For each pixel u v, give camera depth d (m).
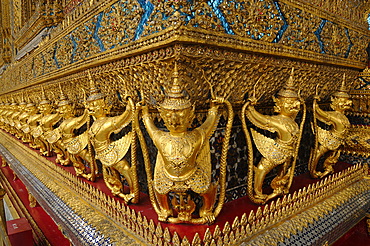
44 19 2.63
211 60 1.08
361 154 2.33
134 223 1.19
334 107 1.90
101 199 1.48
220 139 1.42
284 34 1.39
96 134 1.49
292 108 1.40
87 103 1.53
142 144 1.32
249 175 1.43
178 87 1.03
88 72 1.56
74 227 1.45
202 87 1.17
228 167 1.49
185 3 0.92
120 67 1.31
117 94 1.62
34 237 2.81
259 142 1.42
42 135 2.75
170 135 1.10
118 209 1.32
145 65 1.15
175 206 1.20
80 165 2.07
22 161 3.28
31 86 3.30
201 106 1.28
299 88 1.76
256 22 1.21
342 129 1.88
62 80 2.20
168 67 1.06
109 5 1.31
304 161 2.14
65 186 2.01
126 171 1.46
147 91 1.29
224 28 1.09
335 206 1.58
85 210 1.54
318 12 1.64
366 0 2.21
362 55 2.20
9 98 5.34
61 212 1.69
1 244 2.37
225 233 1.05
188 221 1.19
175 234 0.99
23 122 3.64
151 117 1.32
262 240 1.13
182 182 1.09
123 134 1.87
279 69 1.44
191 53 1.00
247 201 1.51
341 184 1.81
